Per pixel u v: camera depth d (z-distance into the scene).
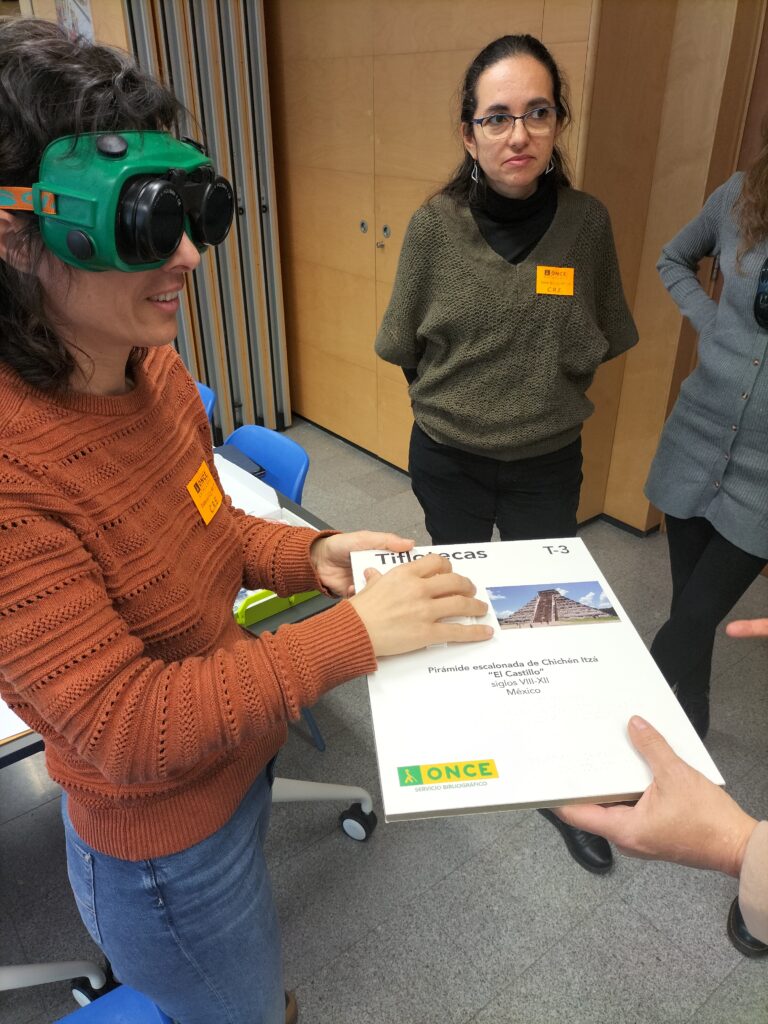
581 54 2.12
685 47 2.26
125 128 0.58
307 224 3.58
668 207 2.49
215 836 0.86
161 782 0.78
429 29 2.59
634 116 2.31
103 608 0.64
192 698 0.65
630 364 2.82
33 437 0.61
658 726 0.78
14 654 0.58
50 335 0.61
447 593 0.86
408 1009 1.46
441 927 1.61
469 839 1.81
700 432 1.76
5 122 0.54
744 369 1.62
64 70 0.55
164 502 0.76
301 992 1.49
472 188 1.66
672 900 1.66
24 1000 1.49
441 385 1.82
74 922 1.63
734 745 2.05
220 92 3.21
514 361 1.71
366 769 2.00
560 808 0.73
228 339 3.79
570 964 1.54
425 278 1.73
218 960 0.91
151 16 2.95
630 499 3.04
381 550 1.01
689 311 1.83
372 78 2.89
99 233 0.55
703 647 1.83
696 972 1.52
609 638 0.89
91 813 0.81
